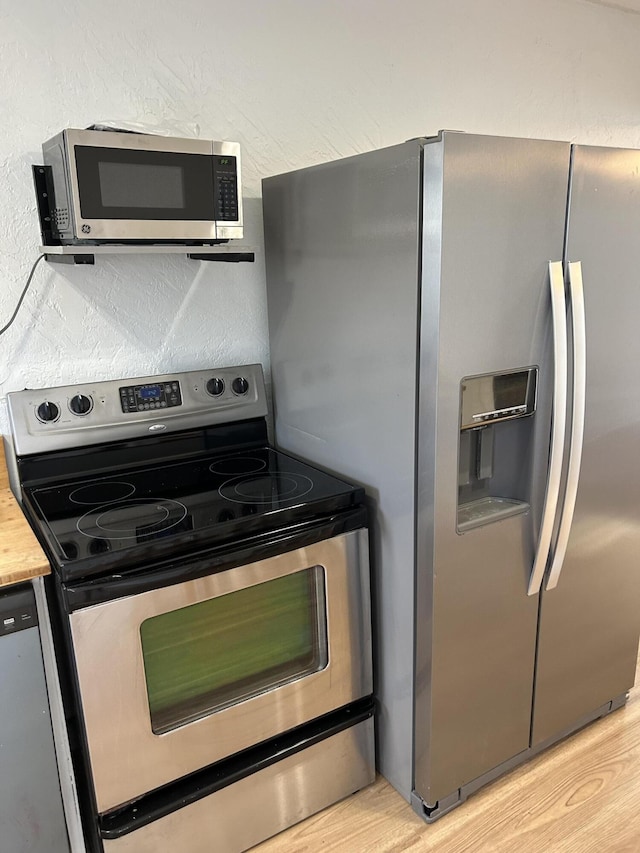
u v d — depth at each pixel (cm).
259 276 215
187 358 208
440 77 237
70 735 164
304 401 202
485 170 142
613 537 195
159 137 154
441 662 167
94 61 174
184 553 146
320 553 164
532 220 152
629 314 178
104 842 147
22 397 177
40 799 145
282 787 172
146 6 178
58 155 153
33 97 169
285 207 192
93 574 135
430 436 152
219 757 160
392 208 151
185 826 158
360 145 224
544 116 270
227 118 198
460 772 180
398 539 168
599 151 159
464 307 146
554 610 187
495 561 169
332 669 174
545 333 162
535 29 257
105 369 195
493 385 158
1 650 132
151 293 197
